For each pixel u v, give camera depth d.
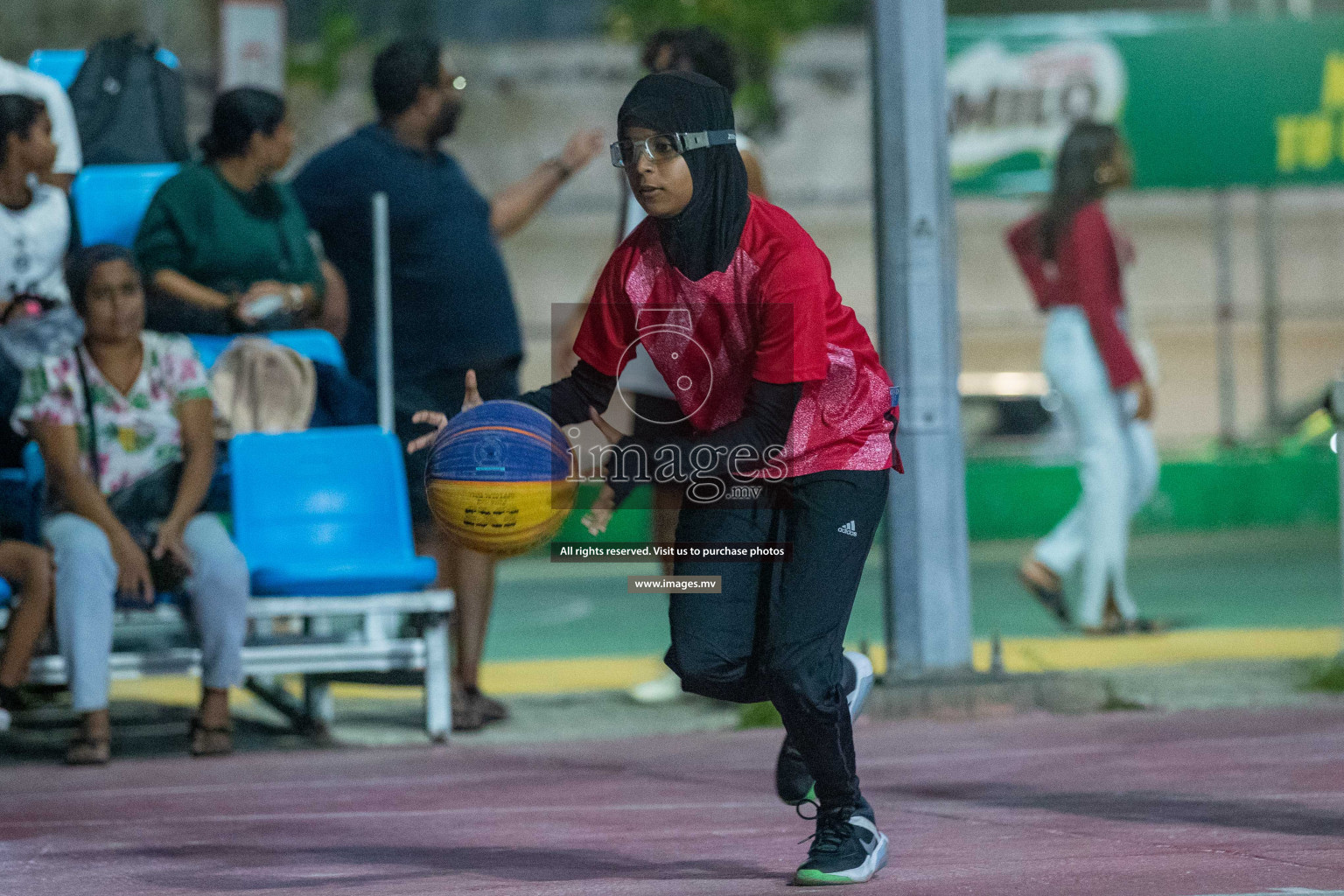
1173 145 55.03
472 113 67.31
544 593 46.12
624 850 14.93
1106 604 32.81
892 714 23.06
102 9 64.44
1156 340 74.12
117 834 16.38
